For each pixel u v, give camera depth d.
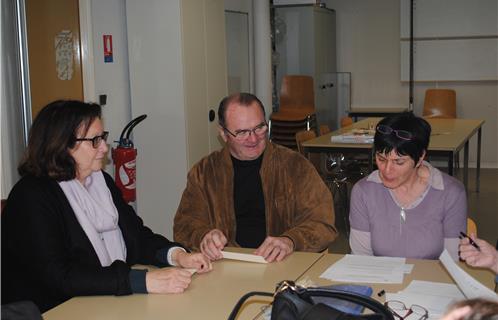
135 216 2.56
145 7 4.86
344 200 6.01
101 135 2.28
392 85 8.78
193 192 2.70
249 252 2.43
